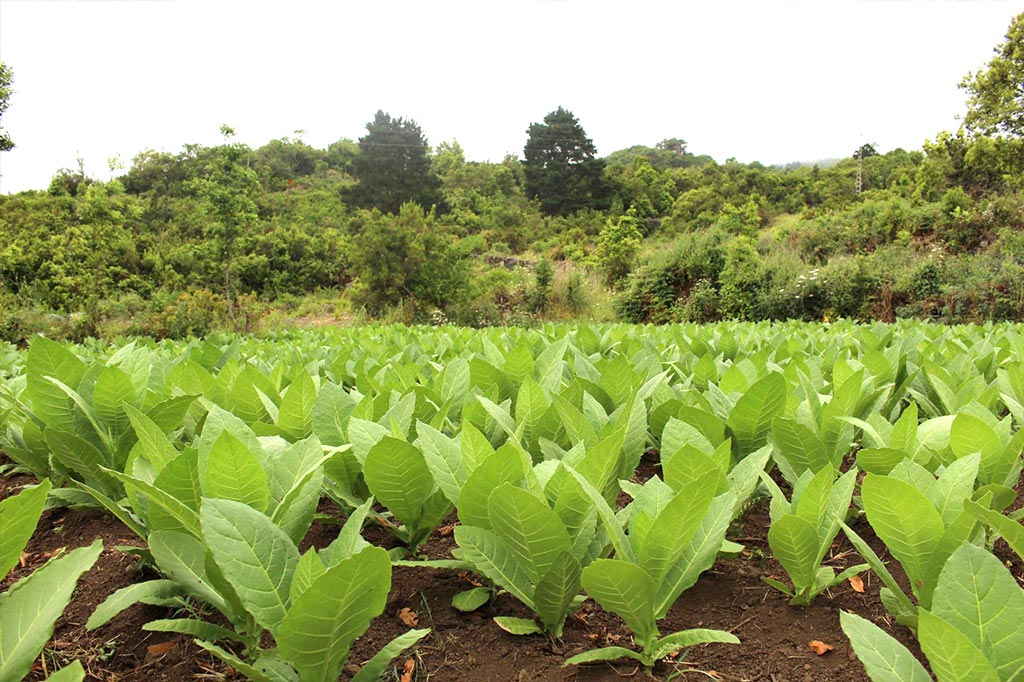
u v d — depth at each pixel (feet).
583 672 5.48
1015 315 49.98
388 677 5.49
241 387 8.95
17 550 4.33
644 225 171.83
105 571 7.48
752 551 7.64
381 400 8.72
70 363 8.40
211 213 76.07
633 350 15.12
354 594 4.13
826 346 16.57
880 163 186.60
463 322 74.84
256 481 5.39
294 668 4.82
